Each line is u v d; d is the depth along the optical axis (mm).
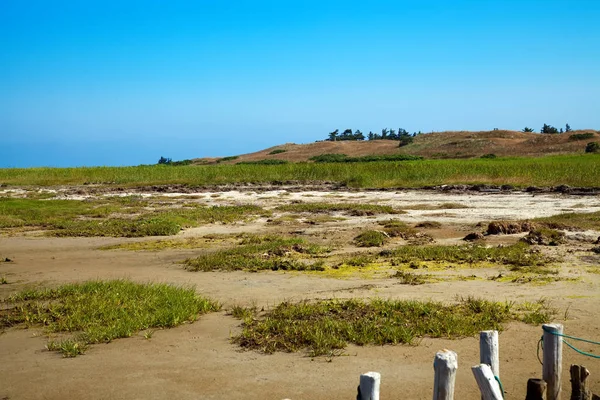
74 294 9320
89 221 20141
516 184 28953
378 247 13797
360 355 6398
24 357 6543
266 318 7793
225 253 13227
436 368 4039
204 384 5664
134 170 44250
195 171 42156
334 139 131750
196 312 8219
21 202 26641
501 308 7898
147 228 17562
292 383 5652
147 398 5355
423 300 8578
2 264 13070
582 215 17906
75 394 5477
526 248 12633
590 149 70625
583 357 6223
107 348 6805
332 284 10000
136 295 9125
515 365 6008
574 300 8391
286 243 14070
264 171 40344
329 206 22547
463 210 20938
